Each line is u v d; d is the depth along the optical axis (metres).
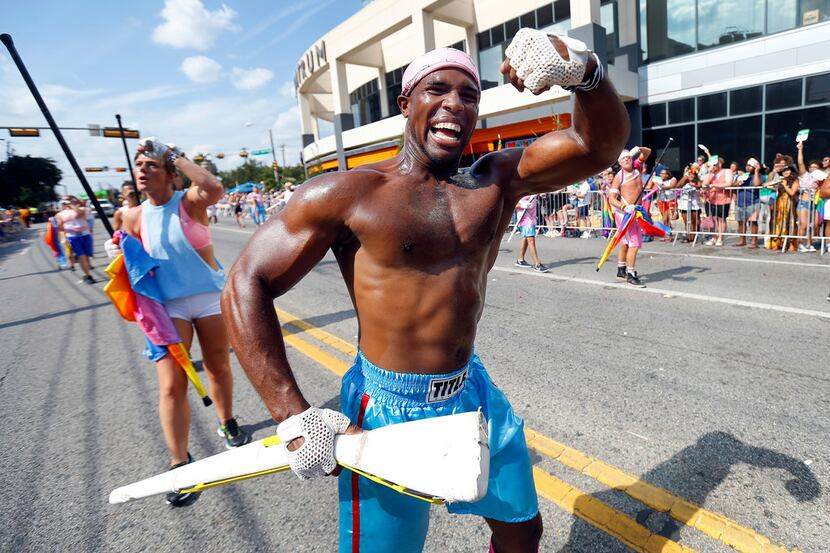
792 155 13.12
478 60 18.92
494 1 17.83
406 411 1.46
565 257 9.16
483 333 5.09
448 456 1.13
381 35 19.61
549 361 4.23
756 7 13.09
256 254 1.31
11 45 2.42
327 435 1.22
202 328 3.02
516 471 1.56
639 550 2.15
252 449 1.40
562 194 11.87
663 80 15.07
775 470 2.60
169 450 3.33
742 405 3.29
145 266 2.69
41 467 3.23
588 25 13.23
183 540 2.46
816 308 5.17
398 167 1.46
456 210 1.41
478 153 18.06
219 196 2.87
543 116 15.86
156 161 2.76
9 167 63.16
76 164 2.71
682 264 7.92
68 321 7.38
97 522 2.64
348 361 4.64
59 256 13.80
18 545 2.50
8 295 10.32
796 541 2.13
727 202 9.32
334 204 1.31
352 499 1.46
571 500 2.47
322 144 27.36
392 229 1.32
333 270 9.55
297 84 30.33
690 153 14.97
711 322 4.97
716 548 2.13
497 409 1.61
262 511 2.64
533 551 1.65
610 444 2.93
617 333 4.83
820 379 3.58
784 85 12.94
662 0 14.61
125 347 5.80
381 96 24.36
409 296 1.37
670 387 3.61
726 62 13.81
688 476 2.60
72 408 4.15
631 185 6.46
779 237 8.48
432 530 2.39
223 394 3.24
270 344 1.26
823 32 12.15
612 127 1.40
